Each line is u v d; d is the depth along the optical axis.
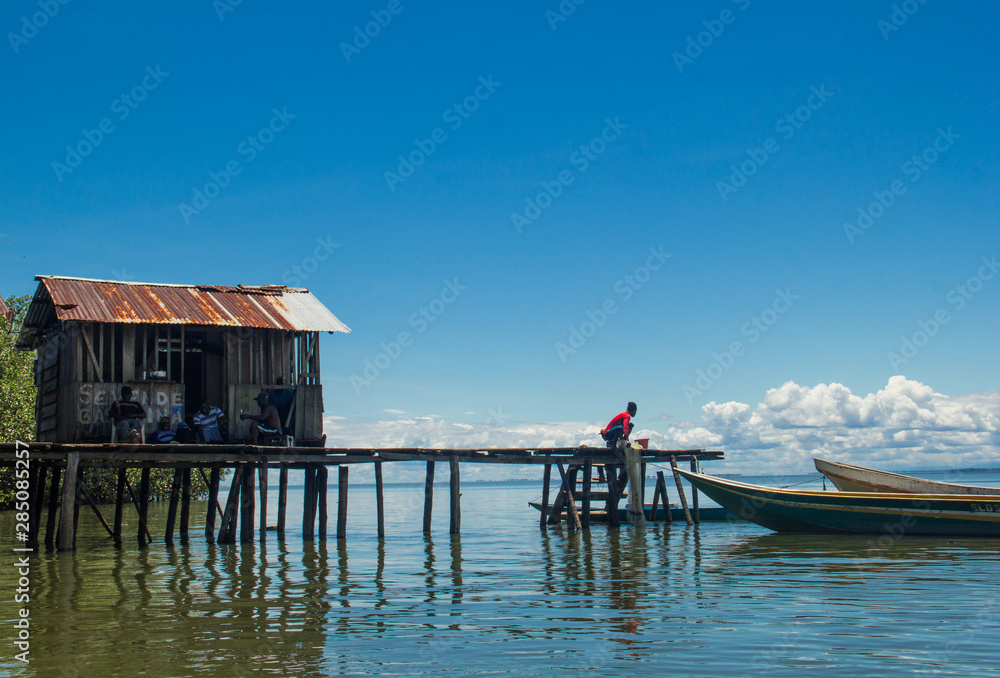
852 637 9.93
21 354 36.06
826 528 20.78
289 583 14.11
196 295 22.09
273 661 9.12
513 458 22.31
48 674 8.70
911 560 16.17
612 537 21.20
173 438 19.84
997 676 8.38
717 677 8.41
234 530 19.64
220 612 11.66
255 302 22.45
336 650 9.55
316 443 21.50
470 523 29.16
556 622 10.88
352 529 26.59
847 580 13.93
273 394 21.33
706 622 10.80
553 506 24.83
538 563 16.42
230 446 18.84
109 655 9.39
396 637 10.12
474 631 10.41
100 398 19.50
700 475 23.09
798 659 9.02
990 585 13.32
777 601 12.15
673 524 24.86
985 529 19.09
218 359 23.94
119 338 20.58
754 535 21.16
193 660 9.18
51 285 20.52
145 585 13.92
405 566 16.12
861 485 22.02
